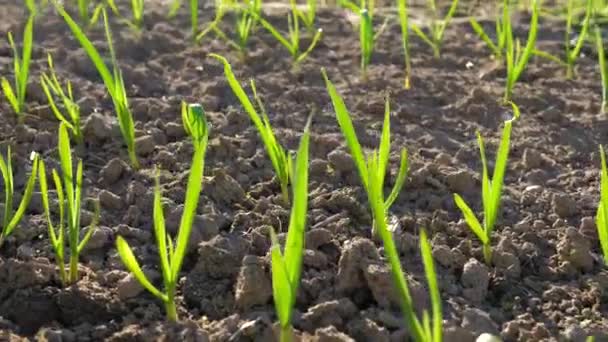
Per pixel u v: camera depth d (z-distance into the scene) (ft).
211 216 2.85
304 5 4.87
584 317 2.60
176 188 3.00
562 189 3.14
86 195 2.96
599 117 3.56
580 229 2.91
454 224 2.90
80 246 2.61
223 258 2.67
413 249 2.79
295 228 2.22
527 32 4.52
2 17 4.37
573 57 3.89
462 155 3.29
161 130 3.33
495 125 3.51
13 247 2.74
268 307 2.57
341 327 2.52
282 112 3.52
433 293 2.17
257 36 4.28
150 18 4.47
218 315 2.56
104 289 2.60
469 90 3.75
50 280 2.62
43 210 2.88
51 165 3.07
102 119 3.23
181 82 3.73
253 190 3.02
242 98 2.78
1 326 2.51
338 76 3.84
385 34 4.40
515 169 3.24
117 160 3.05
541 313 2.61
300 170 2.17
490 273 2.72
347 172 3.10
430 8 4.90
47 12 4.45
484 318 2.55
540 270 2.76
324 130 3.40
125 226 2.82
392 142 3.33
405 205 3.00
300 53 4.10
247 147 3.24
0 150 3.12
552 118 3.55
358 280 2.63
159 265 2.72
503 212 2.99
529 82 3.90
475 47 4.25
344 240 2.81
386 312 2.55
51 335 2.47
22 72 3.25
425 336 2.20
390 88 3.72
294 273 2.26
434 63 4.05
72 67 3.78
